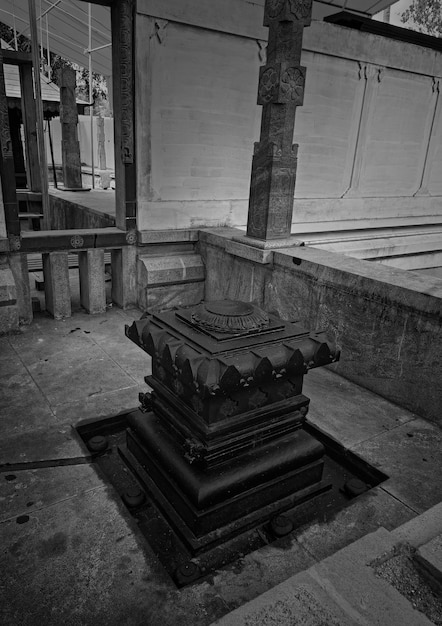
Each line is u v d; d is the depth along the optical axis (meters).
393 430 3.47
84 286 5.90
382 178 8.00
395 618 1.63
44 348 4.77
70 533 2.38
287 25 4.33
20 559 2.21
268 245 4.87
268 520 2.62
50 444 3.12
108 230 5.75
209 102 5.75
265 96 4.63
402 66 7.33
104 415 3.50
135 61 5.13
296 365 2.45
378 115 7.47
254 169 4.94
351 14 6.98
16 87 10.76
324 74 6.64
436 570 1.81
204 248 6.01
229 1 5.44
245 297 5.38
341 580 1.78
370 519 2.56
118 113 5.36
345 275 4.09
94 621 1.93
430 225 8.83
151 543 2.46
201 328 2.51
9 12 12.55
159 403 2.87
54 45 14.55
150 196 5.71
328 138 7.06
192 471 2.46
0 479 2.77
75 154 10.56
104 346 4.86
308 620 1.62
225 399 2.41
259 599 1.70
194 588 2.10
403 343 3.72
